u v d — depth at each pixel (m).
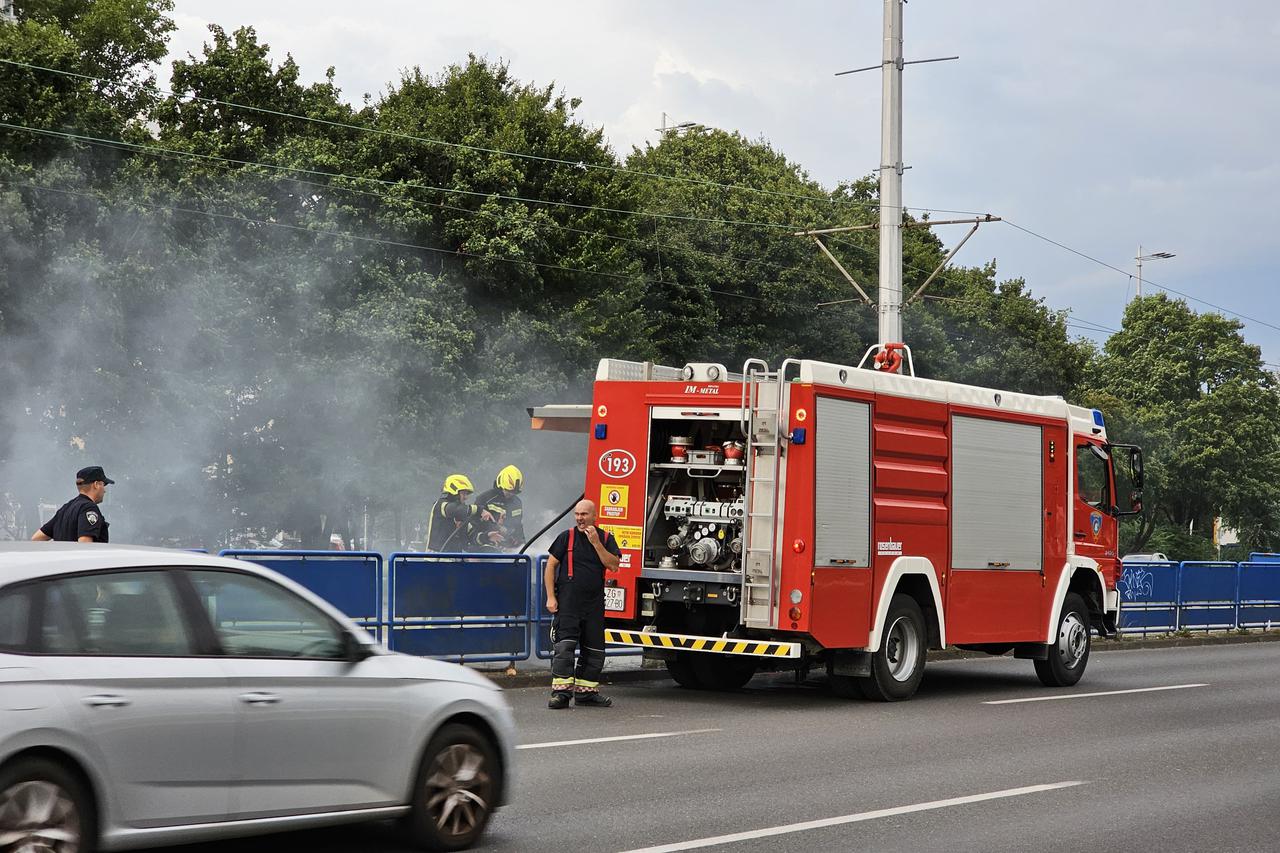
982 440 15.20
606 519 14.19
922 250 51.72
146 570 6.00
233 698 6.05
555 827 7.59
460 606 14.37
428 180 33.25
